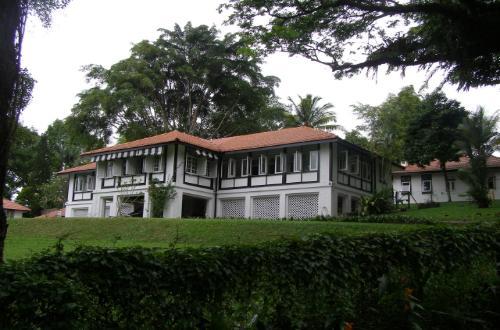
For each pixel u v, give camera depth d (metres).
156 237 20.72
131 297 4.31
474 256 7.70
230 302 5.01
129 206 35.19
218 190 33.50
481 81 14.43
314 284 5.62
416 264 6.72
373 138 39.81
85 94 46.00
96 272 4.21
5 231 5.91
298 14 13.56
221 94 51.34
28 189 56.19
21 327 3.61
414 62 14.25
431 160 35.06
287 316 5.36
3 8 5.88
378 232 6.78
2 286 3.56
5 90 5.84
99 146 47.19
